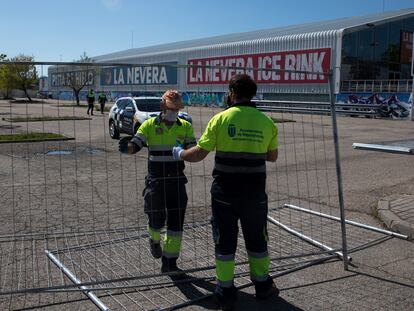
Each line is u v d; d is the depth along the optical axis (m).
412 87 32.03
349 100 36.75
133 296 4.21
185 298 4.18
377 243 5.76
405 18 40.69
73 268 4.77
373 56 39.31
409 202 7.23
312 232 6.12
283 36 41.25
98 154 13.51
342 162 12.02
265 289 4.09
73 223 6.33
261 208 3.94
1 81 36.50
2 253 5.18
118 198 7.86
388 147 5.64
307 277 4.70
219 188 3.91
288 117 29.92
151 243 4.74
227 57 46.28
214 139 3.90
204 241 5.69
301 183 9.30
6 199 7.64
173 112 4.58
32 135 17.12
